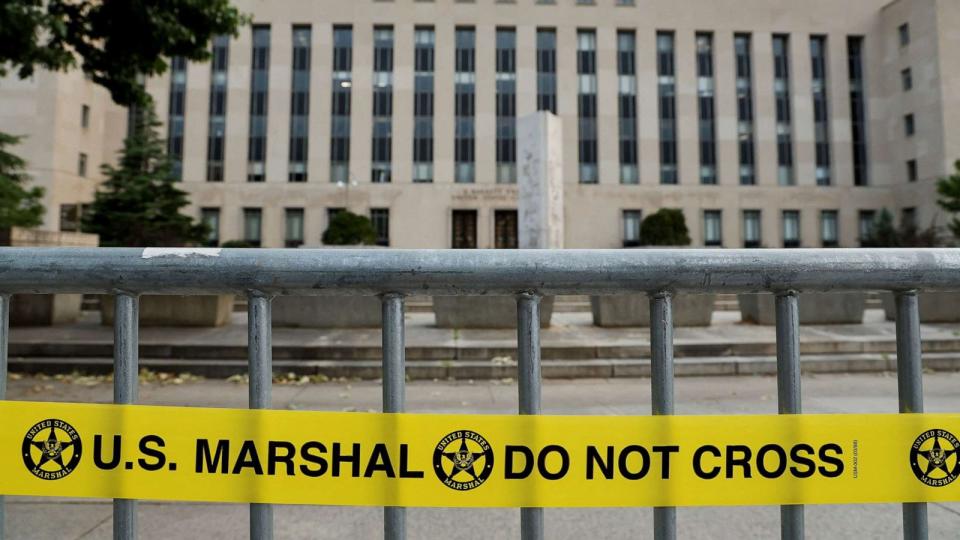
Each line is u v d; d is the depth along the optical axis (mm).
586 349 7594
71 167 32438
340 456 1089
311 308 9703
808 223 36062
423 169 35562
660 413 1122
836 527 2898
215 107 35219
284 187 34938
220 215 34688
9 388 6332
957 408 5480
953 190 26688
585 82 36156
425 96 35844
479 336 8617
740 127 36656
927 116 34562
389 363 1122
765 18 36562
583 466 1094
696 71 36438
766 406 5602
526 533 1079
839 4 37031
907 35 35938
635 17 36156
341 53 35969
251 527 1082
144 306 9383
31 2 7582
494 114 35531
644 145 35906
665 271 1118
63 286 1116
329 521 2959
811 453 1104
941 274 1125
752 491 1099
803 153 36375
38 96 31234
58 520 2926
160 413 1097
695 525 2920
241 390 6371
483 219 35125
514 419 1104
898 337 1147
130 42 8922
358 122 35375
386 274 1114
